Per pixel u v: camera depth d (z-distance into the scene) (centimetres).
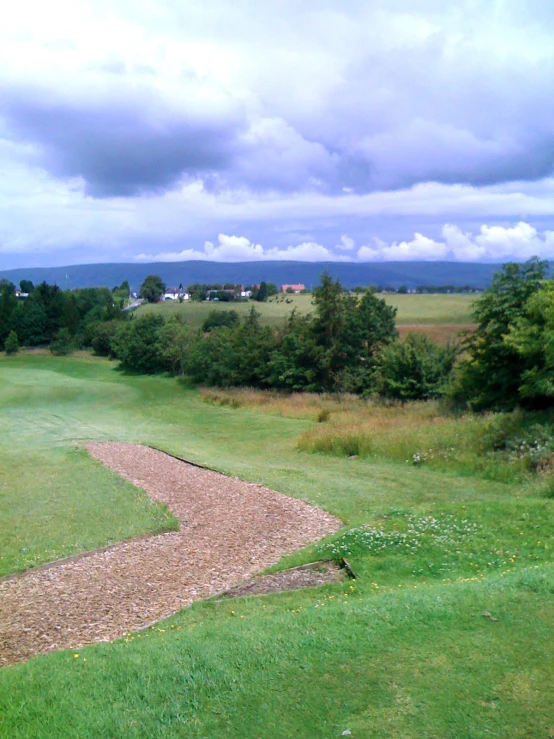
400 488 1554
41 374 6419
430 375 3469
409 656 540
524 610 619
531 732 435
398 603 673
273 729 456
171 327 6356
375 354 4234
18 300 10306
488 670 511
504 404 2498
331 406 3572
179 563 1040
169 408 3966
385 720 456
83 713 486
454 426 2141
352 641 573
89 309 10025
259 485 1567
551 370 2119
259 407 3788
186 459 2045
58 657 601
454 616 614
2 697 515
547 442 1695
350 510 1320
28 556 1140
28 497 1652
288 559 1010
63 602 898
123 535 1227
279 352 4641
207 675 530
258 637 603
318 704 480
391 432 2200
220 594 877
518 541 1046
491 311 2583
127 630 780
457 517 1171
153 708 489
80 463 2119
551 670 506
